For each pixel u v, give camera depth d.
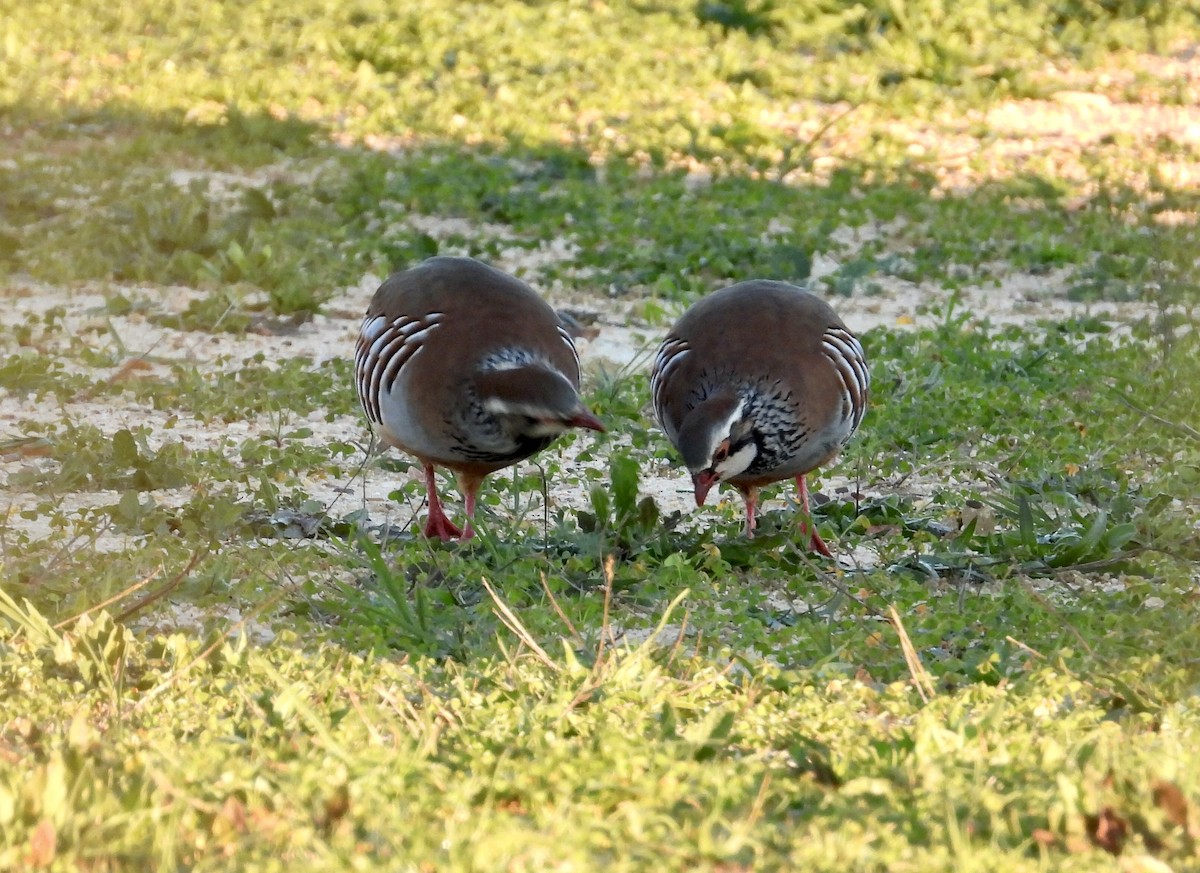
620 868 6.32
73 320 16.81
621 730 7.84
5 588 10.02
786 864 6.45
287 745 7.54
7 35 29.12
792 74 29.58
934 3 31.89
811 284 19.27
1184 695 8.82
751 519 12.10
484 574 10.70
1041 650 9.63
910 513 12.53
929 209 22.50
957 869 6.31
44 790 6.69
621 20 32.19
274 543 11.34
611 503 12.21
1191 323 15.88
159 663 9.02
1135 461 13.56
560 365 11.78
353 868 6.22
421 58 29.42
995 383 15.77
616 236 20.33
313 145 24.44
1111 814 6.86
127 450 12.61
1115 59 31.52
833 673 8.99
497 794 7.12
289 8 32.22
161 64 28.70
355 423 14.48
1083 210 22.69
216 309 17.02
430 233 20.75
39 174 21.25
